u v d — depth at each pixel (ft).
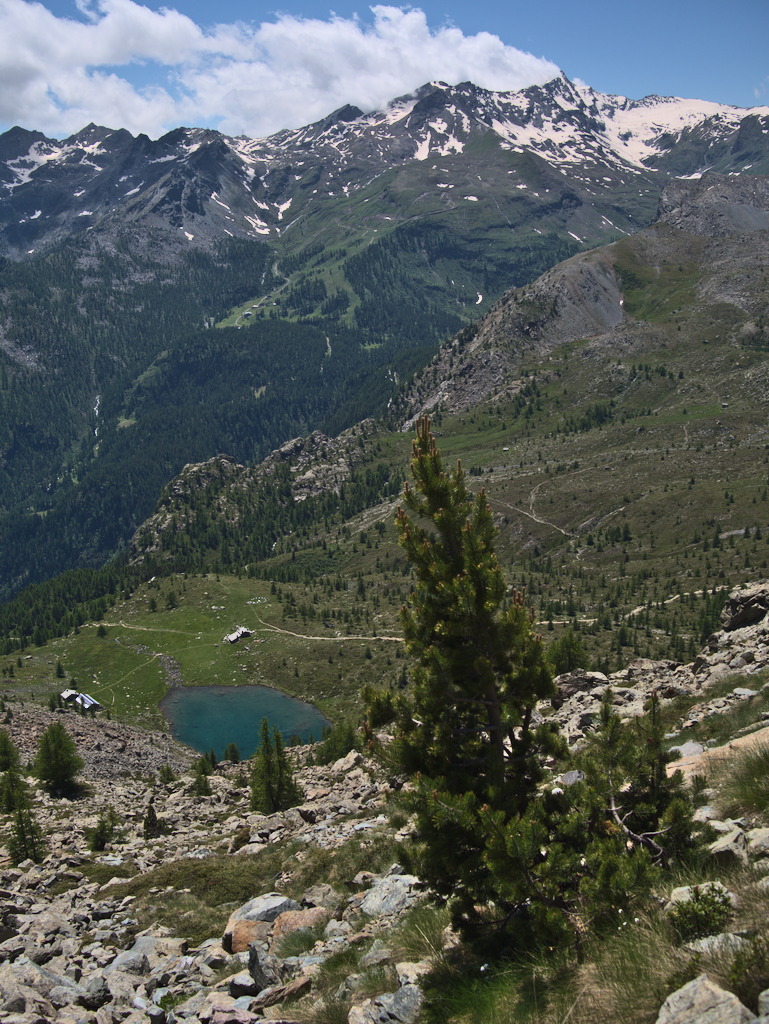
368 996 39.63
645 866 35.04
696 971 26.37
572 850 38.45
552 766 73.67
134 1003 50.85
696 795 44.01
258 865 93.35
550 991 31.22
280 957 55.31
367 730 50.26
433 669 47.85
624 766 43.47
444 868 42.65
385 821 92.22
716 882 31.91
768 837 35.35
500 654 48.85
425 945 44.32
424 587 50.62
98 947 69.46
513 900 36.68
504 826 38.11
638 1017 26.50
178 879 92.58
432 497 51.83
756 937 26.43
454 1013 33.91
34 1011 47.24
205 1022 44.37
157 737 437.99
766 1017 21.76
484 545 50.80
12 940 68.64
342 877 76.38
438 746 47.37
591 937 33.91
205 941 69.87
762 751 48.24
